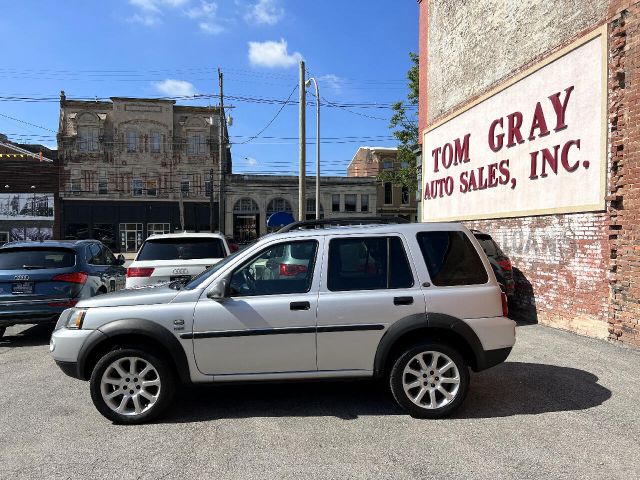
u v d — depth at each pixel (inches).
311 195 1969.7
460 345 183.6
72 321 179.3
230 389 213.5
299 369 176.7
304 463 143.4
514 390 207.0
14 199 1786.4
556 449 150.9
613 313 285.7
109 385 176.2
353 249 183.9
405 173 1141.7
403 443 156.0
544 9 352.2
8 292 303.0
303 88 763.4
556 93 334.0
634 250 269.0
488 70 434.3
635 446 152.8
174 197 1889.8
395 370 175.2
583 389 206.8
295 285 179.9
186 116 1908.2
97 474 138.3
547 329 331.6
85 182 1830.7
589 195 303.1
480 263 185.0
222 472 138.7
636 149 266.5
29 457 149.7
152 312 174.7
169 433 166.6
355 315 175.5
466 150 471.5
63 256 324.8
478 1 453.1
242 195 1915.6
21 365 265.3
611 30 284.4
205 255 344.8
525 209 371.2
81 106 1863.9
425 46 593.9
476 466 140.4
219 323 174.2
